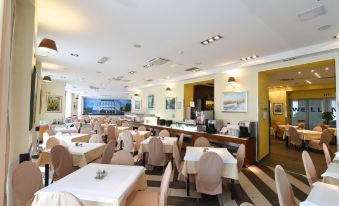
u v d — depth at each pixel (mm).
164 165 4414
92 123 10625
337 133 3867
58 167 3018
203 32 3496
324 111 9984
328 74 7172
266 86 5953
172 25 3227
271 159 5742
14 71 2301
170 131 7457
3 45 1037
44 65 6430
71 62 5973
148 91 10945
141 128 7391
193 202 3088
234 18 2951
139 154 5102
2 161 1067
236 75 5984
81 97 19672
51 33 3631
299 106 10977
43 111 9211
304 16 2852
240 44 4090
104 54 5000
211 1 2514
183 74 7691
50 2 2584
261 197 3320
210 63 5754
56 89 9828
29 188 2053
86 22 3162
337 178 2330
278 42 3934
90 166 2574
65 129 7207
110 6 2670
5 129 1079
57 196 1361
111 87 12945
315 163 5488
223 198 3256
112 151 3662
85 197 1703
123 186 1934
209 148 4047
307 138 7016
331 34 3500
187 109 8148
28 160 2359
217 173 2773
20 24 2357
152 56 5109
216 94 6613
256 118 5434
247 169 4820
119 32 3555
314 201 1693
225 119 6270
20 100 2340
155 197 2289
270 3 2531
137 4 2607
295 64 4613
